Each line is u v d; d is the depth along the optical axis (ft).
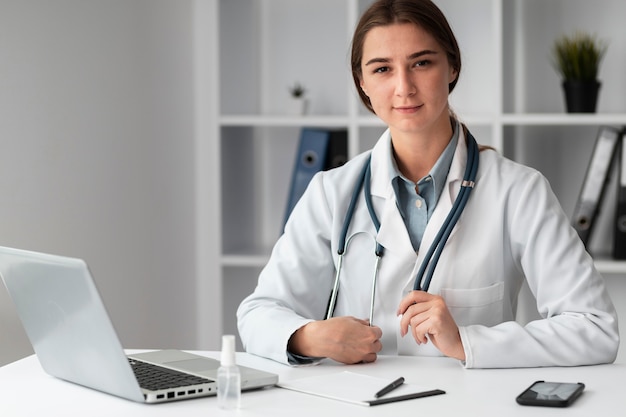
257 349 6.07
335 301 6.58
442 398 4.90
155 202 10.66
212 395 5.03
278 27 11.21
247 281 11.53
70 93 9.42
